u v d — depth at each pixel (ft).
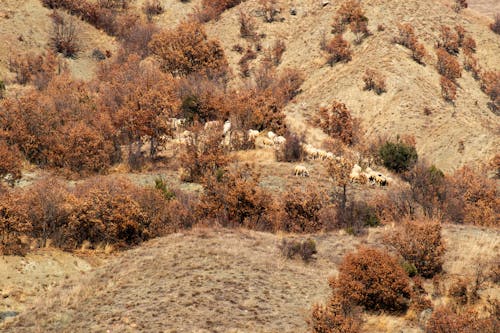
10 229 86.69
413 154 169.07
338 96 245.86
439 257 82.38
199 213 108.58
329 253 92.07
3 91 223.10
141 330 62.34
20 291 75.10
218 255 85.30
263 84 268.41
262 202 111.24
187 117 184.65
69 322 65.77
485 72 269.44
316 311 63.31
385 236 91.76
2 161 126.00
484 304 72.38
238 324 63.62
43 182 110.22
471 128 209.05
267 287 74.43
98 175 138.92
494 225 115.44
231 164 148.66
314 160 159.22
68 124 155.22
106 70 273.54
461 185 135.23
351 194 131.75
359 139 209.56
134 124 154.20
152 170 145.48
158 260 83.82
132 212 96.78
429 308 70.64
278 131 181.78
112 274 80.79
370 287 71.61
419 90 241.14
